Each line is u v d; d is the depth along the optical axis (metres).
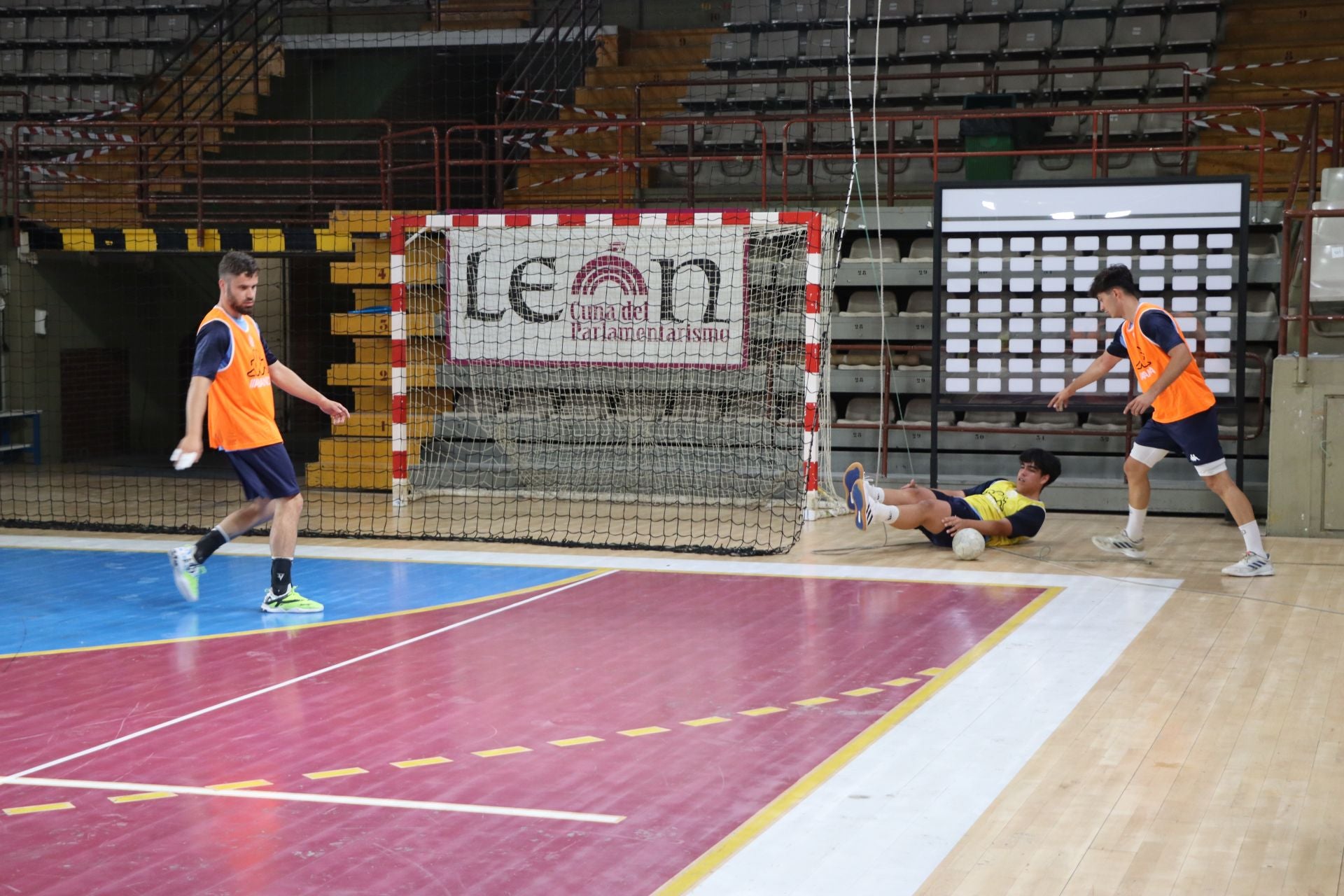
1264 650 5.76
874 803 3.86
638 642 6.02
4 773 4.20
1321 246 9.05
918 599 6.93
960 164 14.55
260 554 8.56
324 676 5.44
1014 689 5.14
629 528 9.56
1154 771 4.14
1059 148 10.75
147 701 5.06
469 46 18.14
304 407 17.73
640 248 11.20
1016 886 3.25
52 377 14.98
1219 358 9.63
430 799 3.92
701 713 4.85
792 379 10.92
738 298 11.02
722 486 10.95
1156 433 7.65
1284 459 8.80
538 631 6.25
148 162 13.48
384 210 12.64
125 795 3.97
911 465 10.99
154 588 7.42
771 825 3.69
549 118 16.70
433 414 11.66
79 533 9.46
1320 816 3.72
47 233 13.80
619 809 3.82
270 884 3.29
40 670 5.57
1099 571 7.65
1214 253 9.58
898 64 16.20
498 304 11.52
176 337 16.64
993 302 10.02
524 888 3.25
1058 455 10.52
